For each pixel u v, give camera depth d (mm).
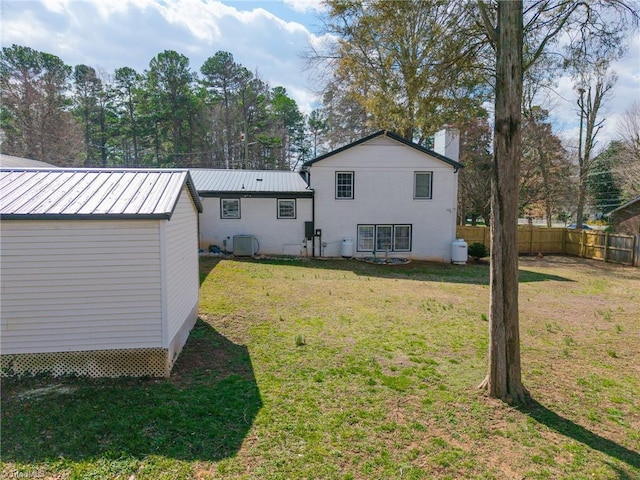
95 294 4555
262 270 12625
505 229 4141
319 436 3504
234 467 3055
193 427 3588
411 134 17750
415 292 10234
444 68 5188
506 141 4023
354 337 6320
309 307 8164
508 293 4203
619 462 3258
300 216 16328
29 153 27203
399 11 7242
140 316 4648
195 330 6441
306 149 43969
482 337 6445
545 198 23859
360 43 15703
